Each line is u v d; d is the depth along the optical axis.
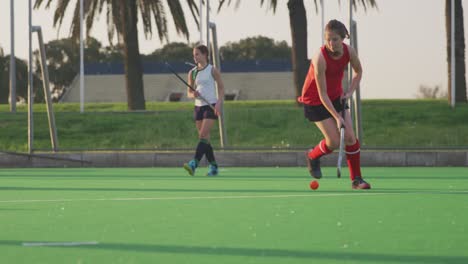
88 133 75.38
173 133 74.06
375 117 76.06
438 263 14.03
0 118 78.94
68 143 73.69
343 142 30.05
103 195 28.98
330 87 30.08
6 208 23.78
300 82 87.06
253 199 26.61
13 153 54.56
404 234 17.64
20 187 33.62
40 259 14.52
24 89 173.62
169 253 15.17
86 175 43.34
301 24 86.94
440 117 75.88
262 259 14.48
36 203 25.56
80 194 29.58
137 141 73.25
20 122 78.00
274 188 32.06
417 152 52.28
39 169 51.53
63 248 15.77
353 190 30.64
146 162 54.22
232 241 16.67
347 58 29.58
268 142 71.12
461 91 86.94
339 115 29.75
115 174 44.34
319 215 21.52
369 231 18.17
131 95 95.06
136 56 95.12
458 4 86.31
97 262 14.23
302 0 87.00
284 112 76.31
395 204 24.58
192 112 77.56
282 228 18.77
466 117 75.50
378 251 15.27
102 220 20.52
